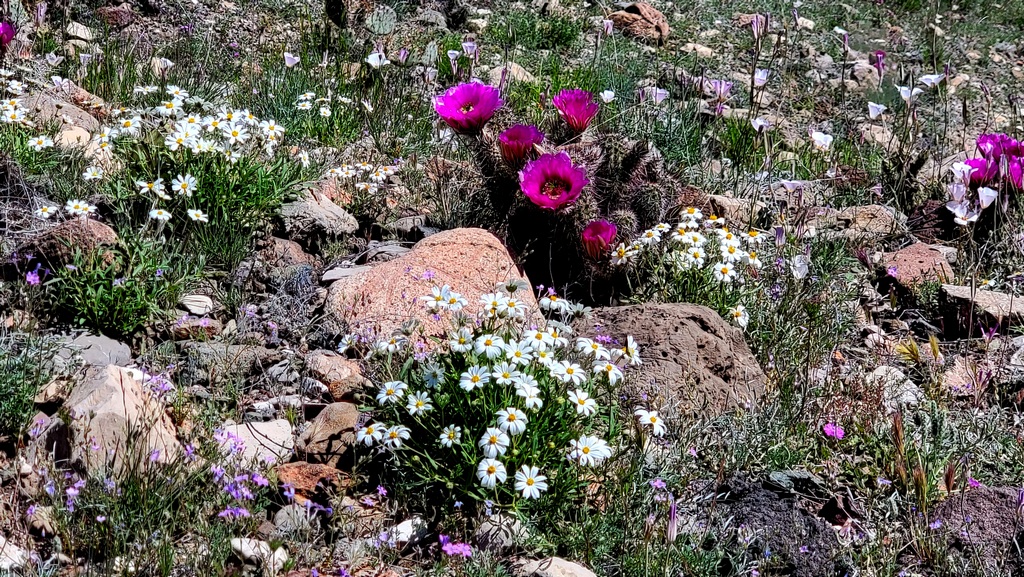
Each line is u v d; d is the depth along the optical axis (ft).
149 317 3.78
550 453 3.14
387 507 3.11
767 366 4.06
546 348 3.20
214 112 4.71
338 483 3.16
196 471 3.02
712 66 9.09
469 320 3.47
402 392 3.13
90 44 6.89
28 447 3.06
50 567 2.69
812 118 8.05
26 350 3.29
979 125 8.16
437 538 3.04
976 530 3.19
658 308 4.00
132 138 4.45
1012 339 4.42
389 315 3.80
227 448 3.16
